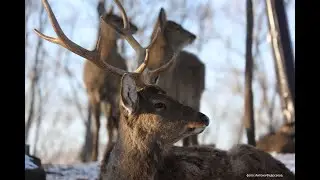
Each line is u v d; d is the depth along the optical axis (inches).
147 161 396.2
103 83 852.6
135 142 397.1
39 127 1258.0
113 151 406.9
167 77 821.2
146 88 404.5
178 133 399.9
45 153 1226.6
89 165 660.1
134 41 476.7
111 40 859.4
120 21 833.5
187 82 847.1
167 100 399.9
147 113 396.8
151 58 751.1
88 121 1170.0
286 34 845.2
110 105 848.9
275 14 846.5
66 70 1327.5
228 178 417.1
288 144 779.4
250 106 789.2
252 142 780.0
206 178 411.5
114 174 401.4
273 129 1178.0
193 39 826.8
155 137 398.6
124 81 392.2
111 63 864.9
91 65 862.5
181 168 407.8
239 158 429.7
